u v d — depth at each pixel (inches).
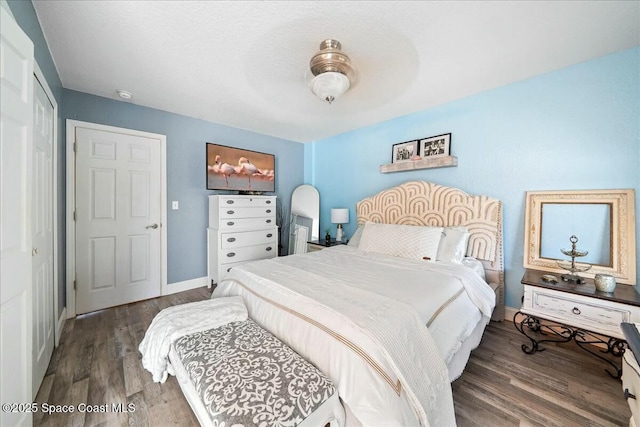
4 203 36.4
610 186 74.4
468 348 63.3
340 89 68.4
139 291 111.7
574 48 70.3
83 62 76.4
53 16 57.1
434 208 110.1
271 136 160.7
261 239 138.7
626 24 60.1
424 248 92.4
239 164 143.6
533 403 53.4
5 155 36.6
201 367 41.4
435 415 40.7
